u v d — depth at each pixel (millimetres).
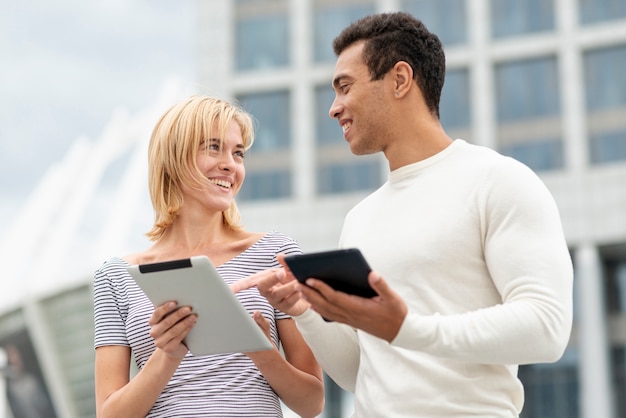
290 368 3500
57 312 24688
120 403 3385
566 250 3012
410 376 3066
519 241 2973
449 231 3094
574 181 29391
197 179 3615
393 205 3262
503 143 30047
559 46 29953
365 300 2809
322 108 32125
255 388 3498
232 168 3672
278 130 32250
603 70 29625
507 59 30312
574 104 29547
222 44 33156
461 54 30594
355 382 3430
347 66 3332
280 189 31938
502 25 30594
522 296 2914
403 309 2799
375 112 3287
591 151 29516
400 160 3301
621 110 29281
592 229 29109
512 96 30250
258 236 3795
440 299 3074
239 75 32812
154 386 3346
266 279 3127
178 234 3771
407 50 3293
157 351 3357
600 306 28797
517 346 2855
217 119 3666
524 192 3029
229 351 3158
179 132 3637
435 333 2838
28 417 24641
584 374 28375
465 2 30906
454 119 30453
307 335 3326
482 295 3072
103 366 3598
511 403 3082
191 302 3033
